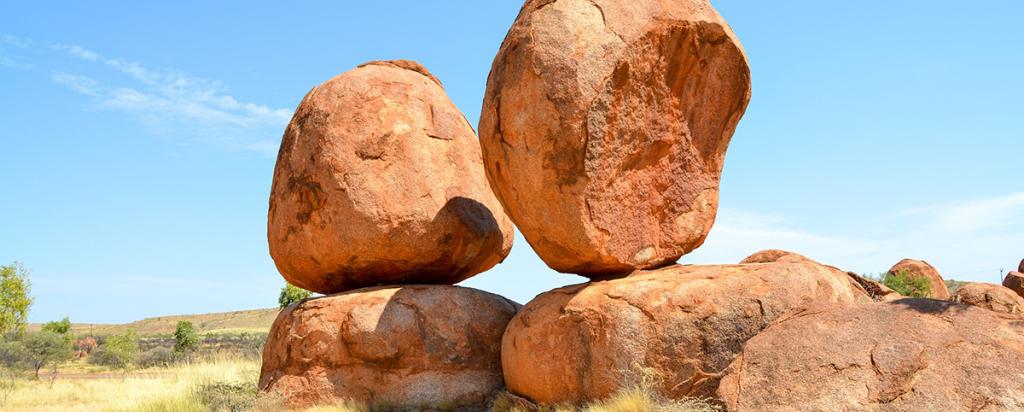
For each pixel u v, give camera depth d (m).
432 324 9.39
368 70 10.89
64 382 18.70
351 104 10.32
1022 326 6.23
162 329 74.19
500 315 9.80
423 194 10.12
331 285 10.59
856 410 5.86
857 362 6.22
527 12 8.08
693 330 7.28
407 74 11.10
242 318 78.00
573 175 7.64
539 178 7.68
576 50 7.57
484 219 10.72
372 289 9.84
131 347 29.47
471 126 11.66
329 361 9.35
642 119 7.97
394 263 10.12
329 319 9.50
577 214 7.68
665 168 8.34
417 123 10.52
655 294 7.52
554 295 8.21
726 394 6.47
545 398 7.89
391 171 10.04
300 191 10.22
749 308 7.34
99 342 42.50
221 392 10.53
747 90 8.70
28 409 12.00
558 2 7.88
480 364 9.42
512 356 8.38
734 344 7.25
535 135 7.61
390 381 9.17
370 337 9.25
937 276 24.81
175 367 17.14
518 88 7.73
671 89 8.16
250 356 19.91
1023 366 5.79
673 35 7.93
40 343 26.73
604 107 7.61
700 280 7.60
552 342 7.83
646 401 6.85
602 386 7.40
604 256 7.89
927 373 5.95
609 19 7.73
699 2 8.19
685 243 8.58
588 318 7.60
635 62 7.73
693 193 8.63
